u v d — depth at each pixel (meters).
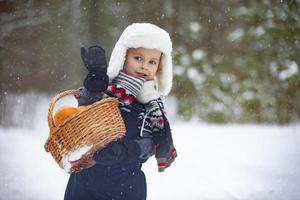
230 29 19.27
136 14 20.56
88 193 3.60
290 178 6.61
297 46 17.77
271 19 18.17
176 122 16.73
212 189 6.45
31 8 16.80
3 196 6.01
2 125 13.25
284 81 17.30
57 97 3.45
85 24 19.56
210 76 18.02
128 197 3.62
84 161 3.50
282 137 10.23
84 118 3.26
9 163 7.83
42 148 9.42
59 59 20.31
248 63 17.81
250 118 17.39
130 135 3.57
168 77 4.05
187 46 19.20
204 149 9.35
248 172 7.21
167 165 3.71
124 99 3.58
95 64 3.45
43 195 6.14
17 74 19.08
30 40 19.42
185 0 19.98
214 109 17.55
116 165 3.57
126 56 3.84
